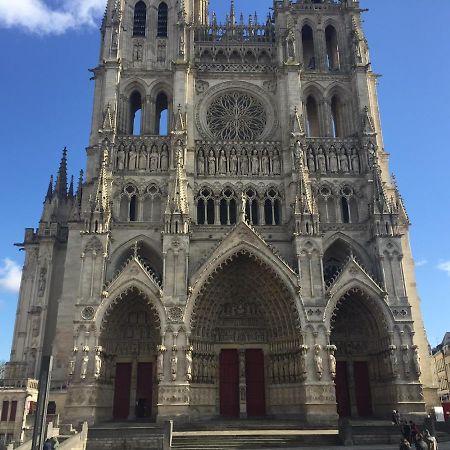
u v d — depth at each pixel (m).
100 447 41.47
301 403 52.66
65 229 67.75
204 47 71.62
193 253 58.84
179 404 49.88
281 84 68.00
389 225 58.22
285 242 59.84
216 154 63.94
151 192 61.47
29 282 65.19
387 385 54.28
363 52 70.69
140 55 70.75
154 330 57.44
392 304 55.00
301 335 53.16
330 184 62.81
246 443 41.75
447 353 118.19
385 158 66.31
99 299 53.22
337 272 58.81
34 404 53.38
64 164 72.06
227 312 59.25
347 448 39.09
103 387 53.12
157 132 70.06
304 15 74.94
